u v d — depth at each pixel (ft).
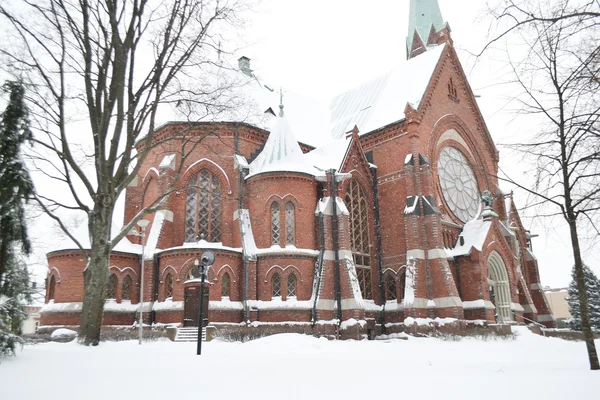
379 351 79.15
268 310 118.62
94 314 64.13
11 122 52.60
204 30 73.36
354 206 139.64
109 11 66.49
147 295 120.16
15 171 51.01
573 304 218.59
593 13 30.22
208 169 134.72
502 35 32.65
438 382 33.65
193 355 53.47
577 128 41.96
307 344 80.38
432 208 130.93
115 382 31.71
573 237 49.08
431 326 121.70
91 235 69.87
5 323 48.44
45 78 66.03
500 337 112.98
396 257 137.39
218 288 117.29
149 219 136.67
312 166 135.23
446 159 152.97
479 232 140.36
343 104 188.75
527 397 27.81
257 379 33.78
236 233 127.95
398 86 164.14
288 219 126.31
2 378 32.76
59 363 41.47
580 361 62.18
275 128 137.80
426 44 207.72
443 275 125.08
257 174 128.57
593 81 33.88
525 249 170.81
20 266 50.62
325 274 121.08
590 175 40.70
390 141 145.59
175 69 72.28
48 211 66.64
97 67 71.77
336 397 27.55
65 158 67.46
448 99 158.30
